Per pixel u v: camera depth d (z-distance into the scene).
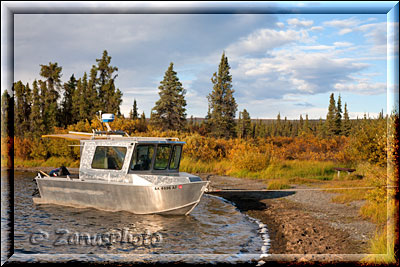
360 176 19.47
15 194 16.86
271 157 25.83
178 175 13.65
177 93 36.62
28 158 33.38
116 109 36.53
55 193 14.47
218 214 13.25
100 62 37.09
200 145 29.00
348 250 8.45
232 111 39.81
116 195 13.02
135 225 11.72
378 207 11.29
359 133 21.03
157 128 35.44
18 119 36.00
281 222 11.56
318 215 11.94
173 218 12.61
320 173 22.12
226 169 25.14
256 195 16.53
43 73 37.47
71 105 39.16
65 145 31.84
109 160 13.31
